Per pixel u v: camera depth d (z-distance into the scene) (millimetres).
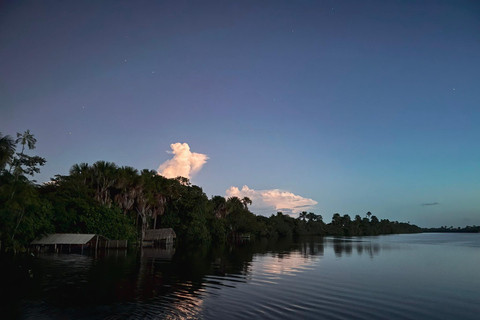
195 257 41594
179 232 78625
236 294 18812
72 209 51156
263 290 20172
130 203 57750
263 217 159250
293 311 15445
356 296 19172
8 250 41969
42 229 45781
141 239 58250
